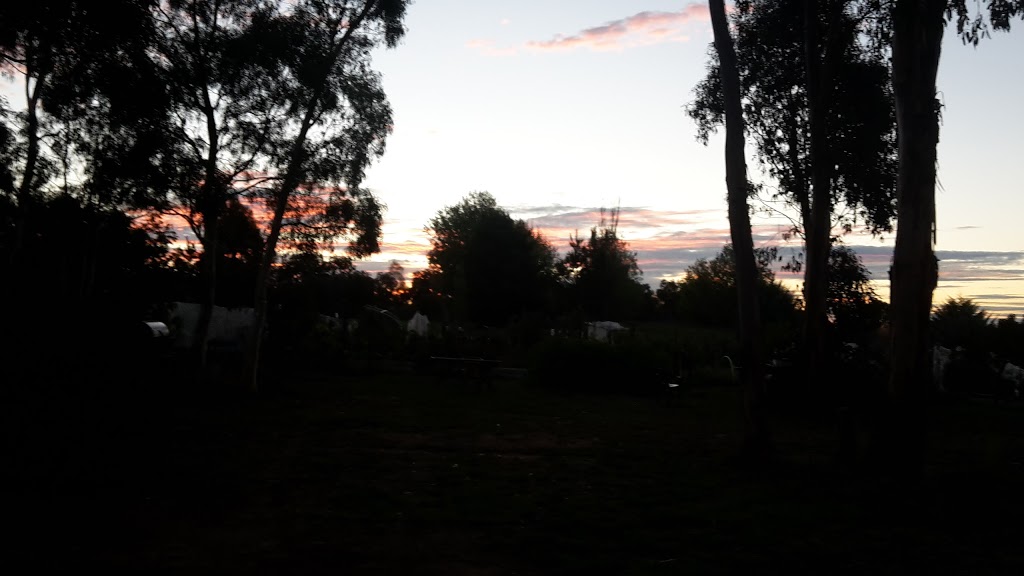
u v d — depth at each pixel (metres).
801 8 21.75
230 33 21.89
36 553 6.37
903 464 11.59
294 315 32.47
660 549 7.15
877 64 22.36
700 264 70.75
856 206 24.09
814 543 7.49
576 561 6.72
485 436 14.87
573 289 52.44
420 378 28.67
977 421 21.11
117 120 21.00
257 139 22.31
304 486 9.66
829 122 23.11
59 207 28.22
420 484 10.03
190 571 6.14
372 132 23.80
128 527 7.36
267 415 17.11
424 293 80.94
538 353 26.77
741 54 24.08
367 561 6.62
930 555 7.17
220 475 10.10
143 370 15.05
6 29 16.80
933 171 12.05
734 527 8.06
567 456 12.77
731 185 13.13
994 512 8.87
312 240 24.84
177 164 21.56
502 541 7.32
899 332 11.92
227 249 42.44
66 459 10.00
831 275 26.27
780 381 21.66
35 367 12.02
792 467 12.12
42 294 15.40
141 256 31.69
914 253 11.91
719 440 15.16
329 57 22.67
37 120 23.66
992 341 34.72
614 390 25.69
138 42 19.50
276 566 6.37
